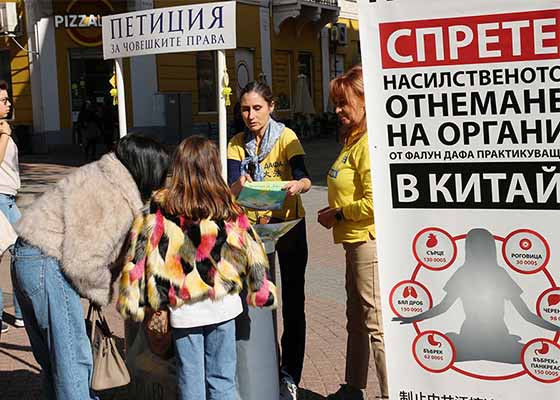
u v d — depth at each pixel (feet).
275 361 13.69
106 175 13.02
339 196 13.92
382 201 9.80
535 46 8.80
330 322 21.81
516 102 9.00
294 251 15.83
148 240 12.17
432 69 9.32
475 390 9.76
